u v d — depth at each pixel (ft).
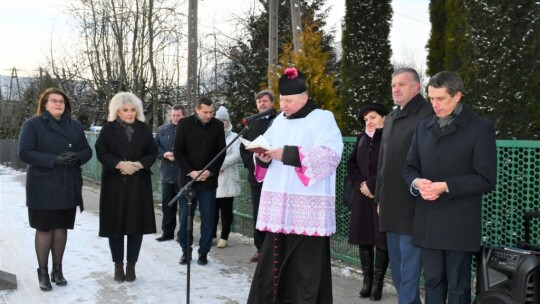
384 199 11.89
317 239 10.48
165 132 22.98
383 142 12.26
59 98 15.16
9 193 42.83
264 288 10.70
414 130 11.55
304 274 10.38
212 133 17.63
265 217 10.56
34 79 90.89
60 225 15.28
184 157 17.46
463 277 10.39
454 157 10.09
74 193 15.34
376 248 14.35
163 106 74.33
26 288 15.31
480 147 9.84
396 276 12.19
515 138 13.96
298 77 10.61
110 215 15.46
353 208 14.80
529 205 11.82
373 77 26.03
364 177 14.52
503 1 14.06
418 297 11.79
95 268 17.83
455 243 9.99
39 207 14.75
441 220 10.16
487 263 9.79
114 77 66.44
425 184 10.03
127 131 15.89
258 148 10.03
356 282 16.29
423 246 10.44
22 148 14.52
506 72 14.07
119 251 16.05
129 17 62.59
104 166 15.56
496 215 12.61
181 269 17.76
